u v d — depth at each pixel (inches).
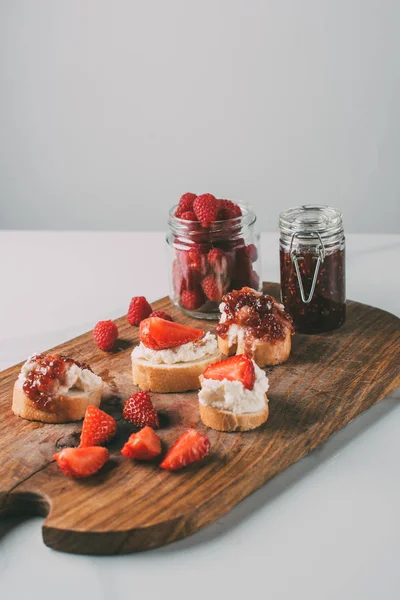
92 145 54.7
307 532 22.0
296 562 21.1
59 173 55.9
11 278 38.8
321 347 30.6
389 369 28.7
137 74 52.4
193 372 28.1
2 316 35.3
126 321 33.5
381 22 48.8
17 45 52.7
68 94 53.6
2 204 57.2
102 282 37.9
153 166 54.8
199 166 54.4
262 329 29.2
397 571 20.7
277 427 25.8
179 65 51.8
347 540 21.7
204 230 31.9
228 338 29.9
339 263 31.2
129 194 55.8
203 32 50.8
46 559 21.8
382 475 24.0
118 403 27.7
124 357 30.7
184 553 21.7
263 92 51.8
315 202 54.2
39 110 54.2
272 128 52.6
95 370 29.9
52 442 25.8
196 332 28.6
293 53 50.5
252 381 25.8
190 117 53.1
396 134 51.4
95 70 52.7
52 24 51.9
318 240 30.5
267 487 23.9
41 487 23.5
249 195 54.6
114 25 51.4
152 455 24.4
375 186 53.1
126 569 21.3
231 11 50.1
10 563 21.8
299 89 51.3
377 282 36.4
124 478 23.7
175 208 34.2
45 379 26.5
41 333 33.6
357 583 20.4
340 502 23.0
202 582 20.7
